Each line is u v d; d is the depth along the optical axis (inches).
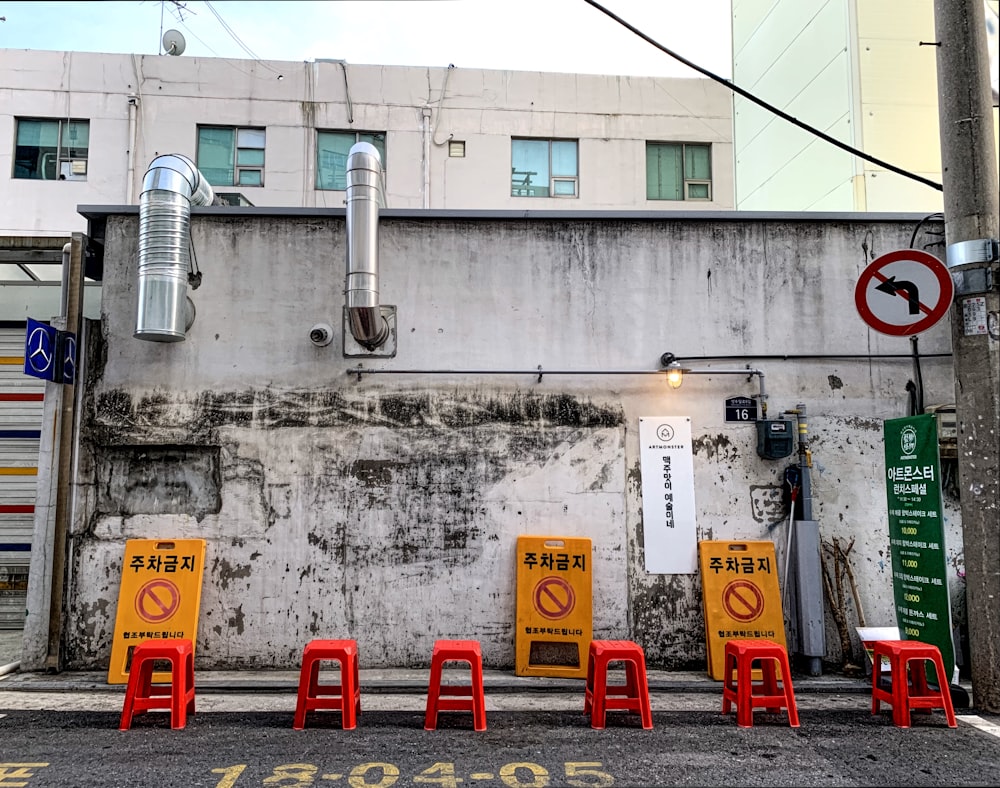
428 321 295.7
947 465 293.6
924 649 221.0
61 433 282.7
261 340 292.0
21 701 243.3
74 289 290.4
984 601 233.6
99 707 237.0
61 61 701.3
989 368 239.1
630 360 297.4
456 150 730.8
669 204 741.3
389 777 176.9
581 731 213.2
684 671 279.6
